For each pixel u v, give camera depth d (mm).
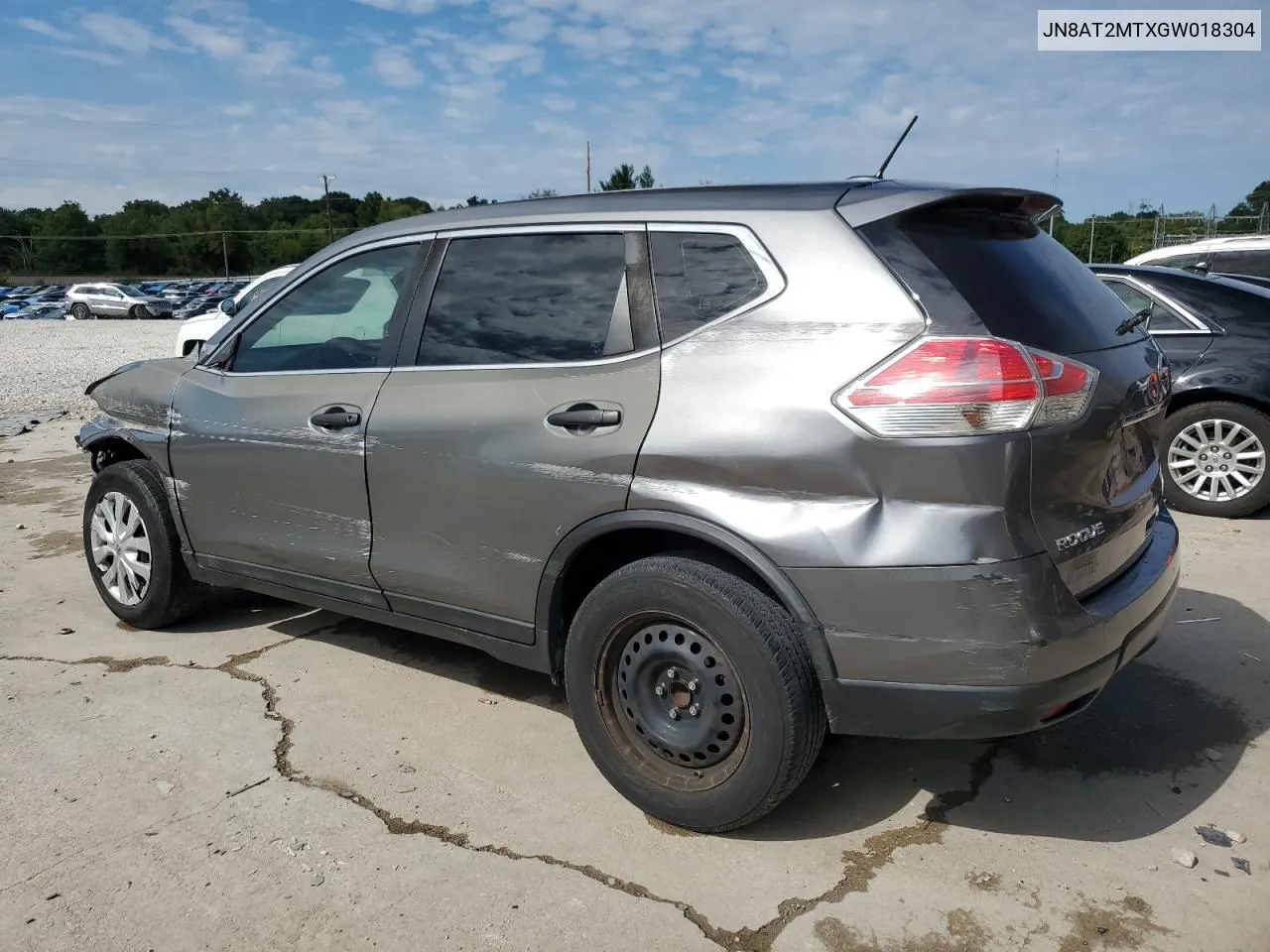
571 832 2904
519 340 3152
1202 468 6105
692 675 2799
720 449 2631
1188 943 2391
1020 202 2947
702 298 2799
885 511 2451
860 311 2531
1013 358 2389
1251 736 3387
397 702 3785
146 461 4441
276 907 2576
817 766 3273
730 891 2621
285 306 3928
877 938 2426
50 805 3068
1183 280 6246
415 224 3576
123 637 4492
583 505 2891
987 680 2402
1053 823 2906
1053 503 2465
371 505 3457
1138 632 2725
